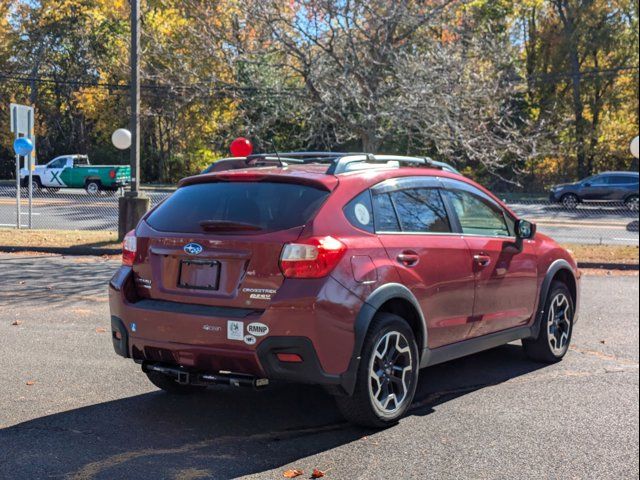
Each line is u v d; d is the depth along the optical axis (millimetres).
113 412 5066
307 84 19312
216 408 5227
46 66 53219
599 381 6176
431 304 5188
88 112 50656
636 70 48625
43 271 12023
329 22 18750
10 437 4516
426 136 19250
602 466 4246
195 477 3953
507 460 4316
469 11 21812
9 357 6449
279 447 4457
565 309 6918
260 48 19219
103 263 13359
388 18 18422
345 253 4531
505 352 7254
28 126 18375
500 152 20594
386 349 4801
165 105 42375
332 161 5363
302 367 4348
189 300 4629
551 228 23219
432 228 5406
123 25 46938
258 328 4336
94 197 32500
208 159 48469
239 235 4504
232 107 23594
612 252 16047
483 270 5758
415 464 4219
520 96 43781
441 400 5570
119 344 4918
